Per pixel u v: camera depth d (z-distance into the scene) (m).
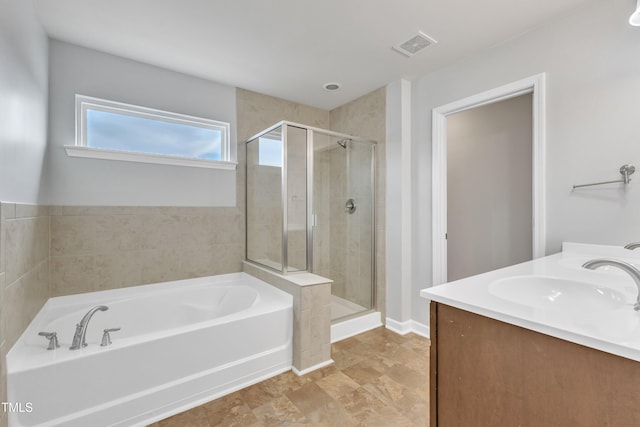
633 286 1.04
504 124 2.86
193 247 2.60
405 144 2.68
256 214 2.71
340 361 2.16
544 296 1.17
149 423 1.52
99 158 2.20
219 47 2.14
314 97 3.08
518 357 0.76
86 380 1.39
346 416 1.58
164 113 2.48
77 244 2.12
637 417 0.59
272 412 1.61
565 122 1.78
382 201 2.85
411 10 1.74
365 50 2.18
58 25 1.88
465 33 1.97
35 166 1.74
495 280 1.11
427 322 2.59
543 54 1.87
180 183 2.54
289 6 1.70
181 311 2.39
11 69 1.36
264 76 2.60
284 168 2.38
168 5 1.69
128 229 2.31
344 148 2.77
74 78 2.11
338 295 2.81
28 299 1.59
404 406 1.66
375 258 2.91
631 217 1.54
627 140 1.56
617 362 0.61
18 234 1.43
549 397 0.71
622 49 1.57
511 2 1.67
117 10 1.72
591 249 1.65
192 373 1.67
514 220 2.79
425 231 2.61
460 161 3.20
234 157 2.82
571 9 1.73
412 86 2.70
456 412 0.89
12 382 1.24
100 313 2.05
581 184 1.71
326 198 2.71
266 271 2.44
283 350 2.01
